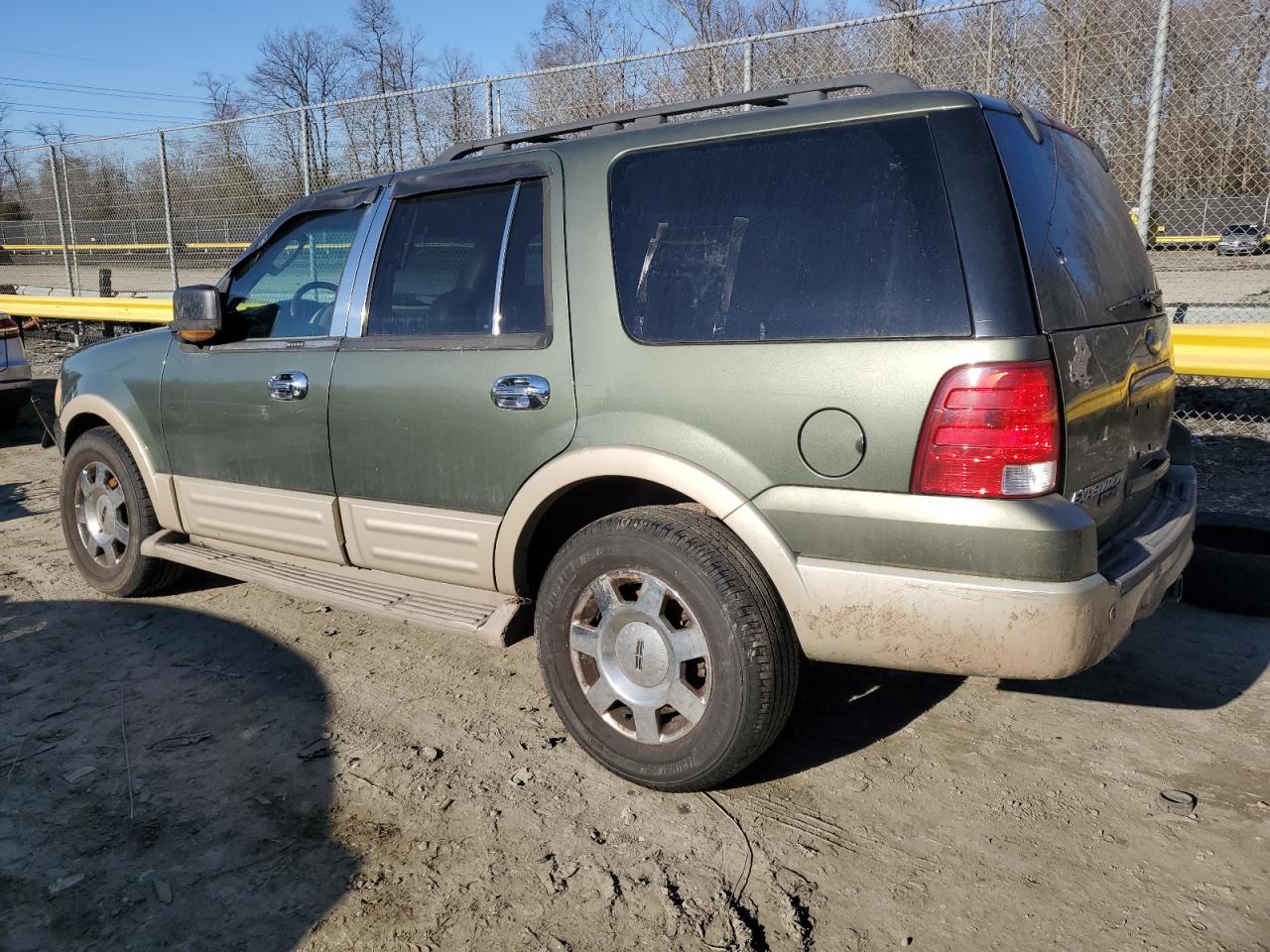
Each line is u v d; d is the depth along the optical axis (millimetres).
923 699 3447
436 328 3320
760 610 2604
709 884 2480
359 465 3475
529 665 3812
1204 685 3512
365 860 2602
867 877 2500
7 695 3586
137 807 2857
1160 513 3072
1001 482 2318
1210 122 5840
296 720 3379
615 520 2846
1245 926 2291
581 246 2973
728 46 6723
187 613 4383
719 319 2705
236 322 4043
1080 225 2738
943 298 2391
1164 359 3164
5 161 13742
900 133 2527
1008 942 2258
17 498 6598
